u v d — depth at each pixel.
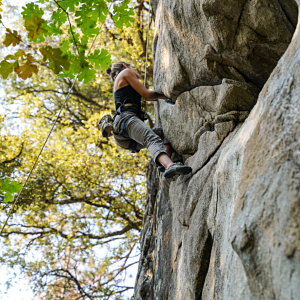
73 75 3.27
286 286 1.70
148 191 5.50
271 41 3.12
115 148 9.99
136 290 4.79
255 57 3.26
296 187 1.80
